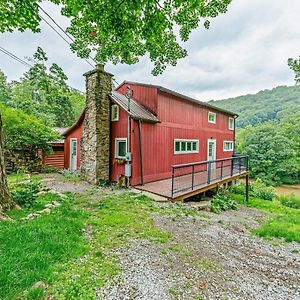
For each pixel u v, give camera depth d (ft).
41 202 18.69
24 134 39.81
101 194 24.84
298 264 12.62
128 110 30.32
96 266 9.64
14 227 11.94
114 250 11.32
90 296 7.59
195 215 20.65
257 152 97.09
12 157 39.73
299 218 25.58
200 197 30.71
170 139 36.91
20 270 8.34
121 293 8.10
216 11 20.16
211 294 8.58
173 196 24.32
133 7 13.65
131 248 11.72
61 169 46.70
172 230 15.28
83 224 14.42
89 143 32.58
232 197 38.47
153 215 18.19
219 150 52.47
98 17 14.40
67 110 101.65
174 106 37.73
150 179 32.86
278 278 10.71
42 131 42.34
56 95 98.37
